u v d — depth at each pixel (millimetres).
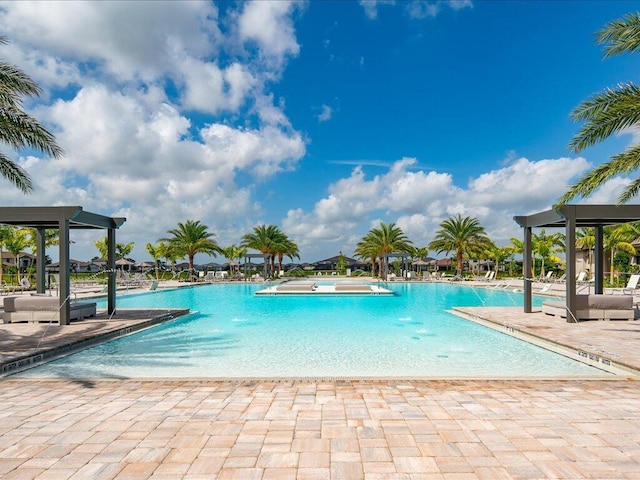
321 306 15148
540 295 18703
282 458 2846
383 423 3490
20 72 7668
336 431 3316
